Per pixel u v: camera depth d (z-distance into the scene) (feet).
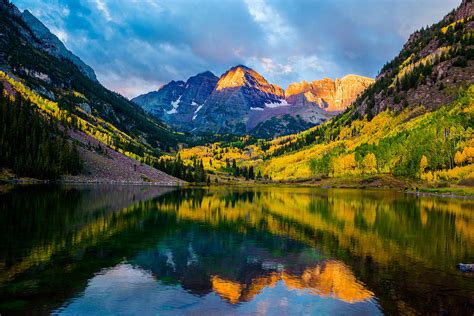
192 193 431.43
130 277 91.56
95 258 108.88
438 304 75.92
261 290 84.33
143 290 82.33
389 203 307.99
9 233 139.44
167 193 415.23
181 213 223.71
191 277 93.20
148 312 70.18
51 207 216.54
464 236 153.89
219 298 78.74
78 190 367.66
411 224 187.52
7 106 499.10
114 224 171.32
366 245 134.82
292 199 351.05
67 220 174.09
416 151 564.71
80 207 225.15
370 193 458.50
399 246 133.18
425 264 108.06
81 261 104.73
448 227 177.88
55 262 102.68
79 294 78.43
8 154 448.24
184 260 110.01
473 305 75.20
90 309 70.49
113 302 74.54
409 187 527.81
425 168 547.90
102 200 278.05
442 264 107.96
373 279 92.84
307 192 483.51
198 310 71.87
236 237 148.66
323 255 118.83
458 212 241.96
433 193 444.55
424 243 138.72
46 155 484.74
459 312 71.46
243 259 112.57
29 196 269.64
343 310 72.69
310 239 145.79
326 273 98.22
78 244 126.11
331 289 85.25
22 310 68.74
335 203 306.35
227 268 102.22
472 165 472.03
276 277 94.53
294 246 132.46
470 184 436.35
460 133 524.52
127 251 119.03
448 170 496.64
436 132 563.07
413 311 72.43
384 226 179.93
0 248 116.16
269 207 268.41
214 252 121.60
